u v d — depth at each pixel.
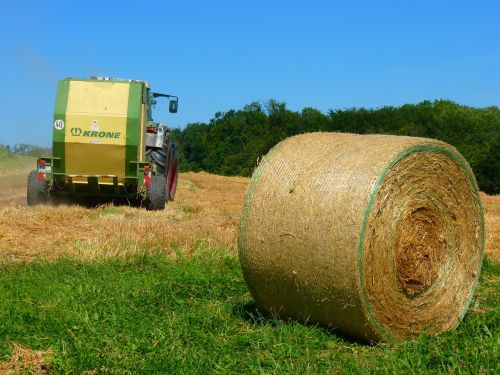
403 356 4.93
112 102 15.25
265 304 6.14
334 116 69.38
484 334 5.50
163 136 17.03
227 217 14.60
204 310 6.39
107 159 15.20
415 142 5.77
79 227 11.36
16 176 27.77
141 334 5.51
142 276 7.77
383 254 5.55
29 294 6.58
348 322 5.59
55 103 15.17
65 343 5.06
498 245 11.92
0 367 4.66
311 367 4.70
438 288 6.12
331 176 5.62
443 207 6.11
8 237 10.01
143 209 15.48
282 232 5.70
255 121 74.44
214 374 4.64
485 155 50.62
